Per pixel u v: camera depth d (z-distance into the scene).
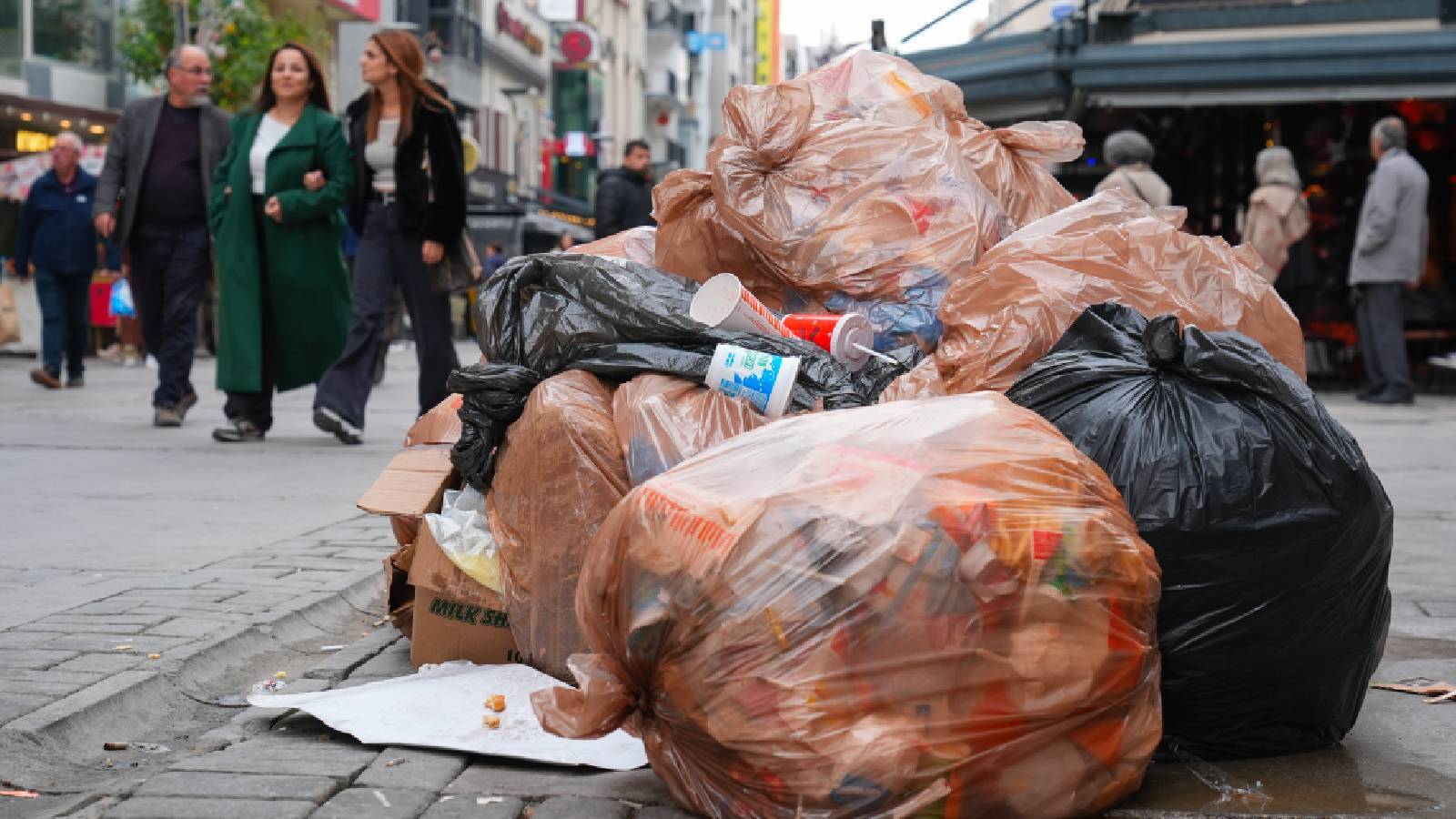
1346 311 13.82
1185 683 2.73
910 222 3.76
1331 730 2.92
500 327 3.46
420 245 7.71
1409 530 5.58
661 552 2.42
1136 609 2.48
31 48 21.89
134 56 21.47
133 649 3.48
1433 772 2.78
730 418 3.09
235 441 8.45
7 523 5.56
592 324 3.36
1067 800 2.40
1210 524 2.69
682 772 2.45
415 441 3.94
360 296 7.94
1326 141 14.06
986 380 3.16
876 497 2.37
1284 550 2.72
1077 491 2.51
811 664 2.29
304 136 7.97
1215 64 11.75
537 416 3.20
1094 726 2.42
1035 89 12.14
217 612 3.90
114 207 8.95
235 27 21.61
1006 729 2.32
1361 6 11.61
